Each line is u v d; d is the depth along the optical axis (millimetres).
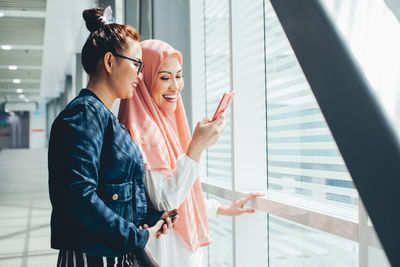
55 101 25844
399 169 553
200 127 1435
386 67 667
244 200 1737
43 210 5816
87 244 1177
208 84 2574
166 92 1633
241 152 1833
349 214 1197
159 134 1521
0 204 6324
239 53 1830
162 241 1461
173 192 1426
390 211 548
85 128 1175
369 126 604
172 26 2693
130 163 1289
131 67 1340
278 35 1729
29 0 6711
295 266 1620
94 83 1334
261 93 1852
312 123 1495
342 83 655
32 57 12133
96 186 1176
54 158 1149
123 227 1184
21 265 3338
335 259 1379
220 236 2420
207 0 2555
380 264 869
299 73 1576
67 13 7254
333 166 1379
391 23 753
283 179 1709
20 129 33125
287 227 1665
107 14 1374
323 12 729
